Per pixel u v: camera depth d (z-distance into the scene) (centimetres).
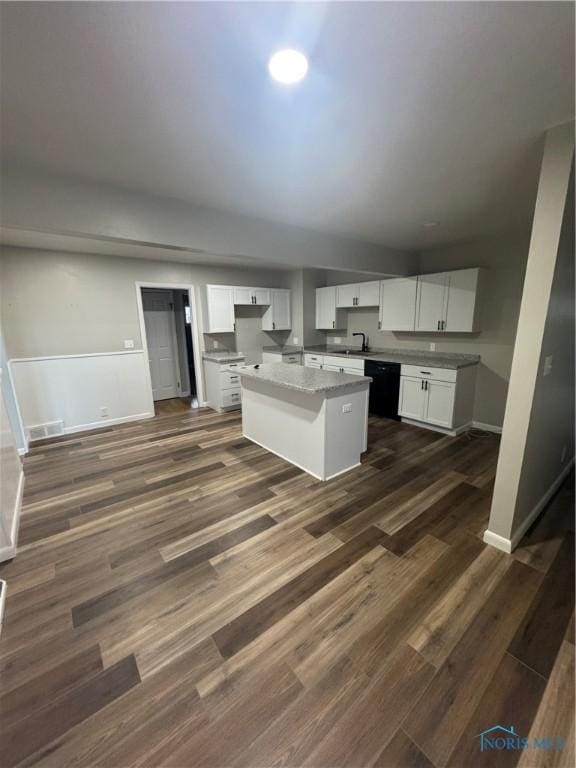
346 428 307
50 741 115
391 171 198
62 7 90
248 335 603
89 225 204
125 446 382
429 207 260
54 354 411
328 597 173
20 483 283
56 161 180
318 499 265
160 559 202
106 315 443
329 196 234
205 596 175
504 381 398
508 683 131
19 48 102
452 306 402
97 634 154
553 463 256
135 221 220
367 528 228
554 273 170
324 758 110
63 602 172
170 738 116
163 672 137
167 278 493
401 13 94
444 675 134
